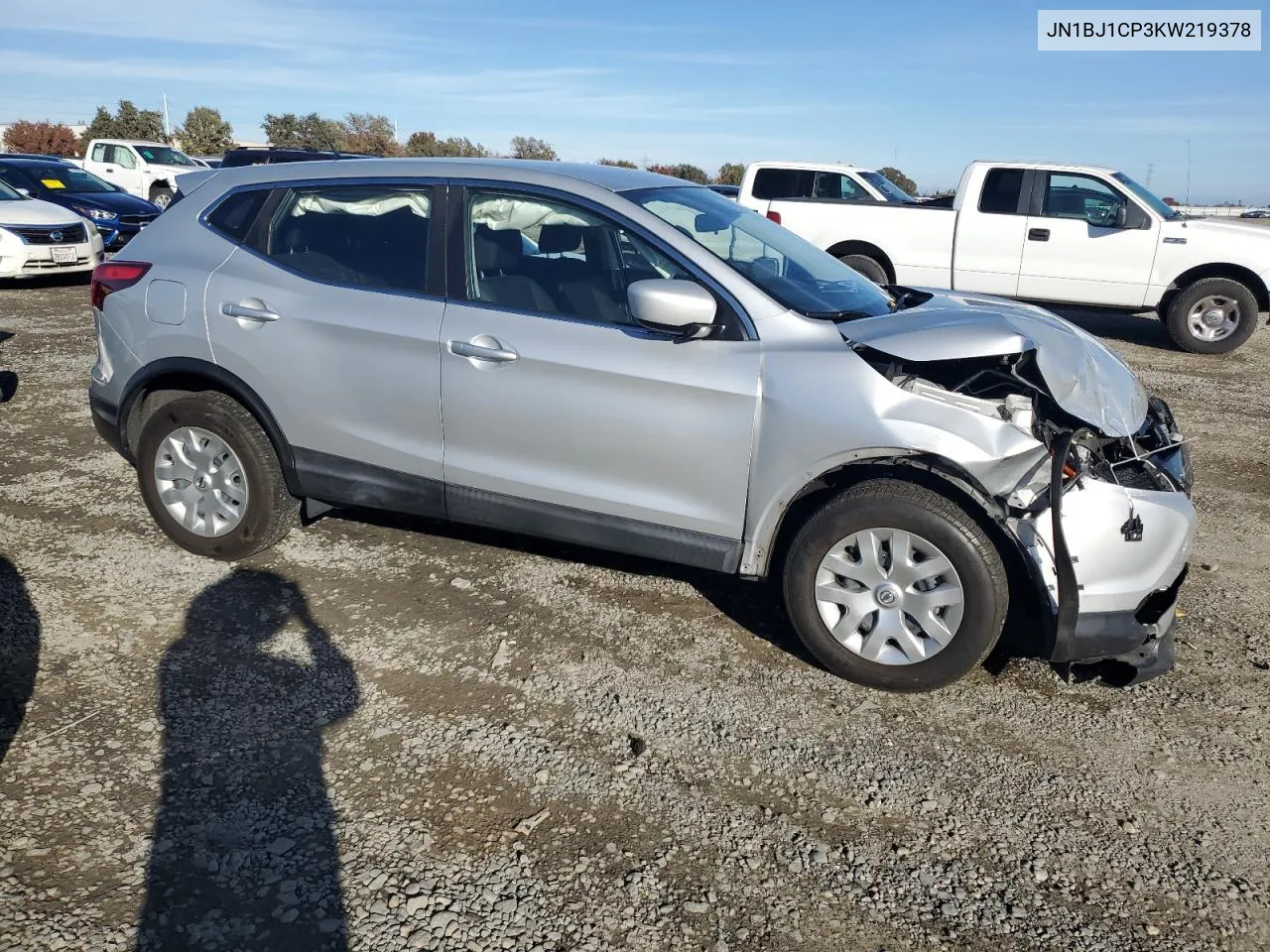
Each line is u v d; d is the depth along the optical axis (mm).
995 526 3328
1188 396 8477
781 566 3766
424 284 3914
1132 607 3301
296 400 4074
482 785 2963
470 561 4520
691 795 2965
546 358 3656
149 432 4324
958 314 3645
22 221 12047
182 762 3004
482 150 44312
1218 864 2760
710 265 3590
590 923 2461
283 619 3914
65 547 4488
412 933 2402
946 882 2660
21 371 7840
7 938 2322
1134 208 10461
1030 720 3436
